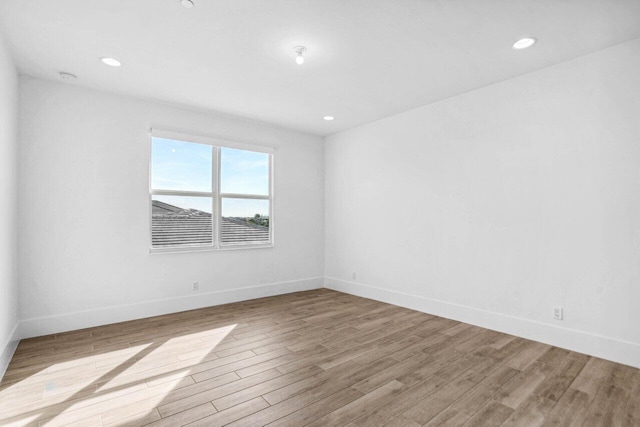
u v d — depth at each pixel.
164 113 4.06
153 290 3.97
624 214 2.67
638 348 2.58
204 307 4.34
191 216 4.32
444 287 3.93
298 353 2.88
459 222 3.79
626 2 2.12
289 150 5.23
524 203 3.25
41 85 3.31
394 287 4.52
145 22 2.37
